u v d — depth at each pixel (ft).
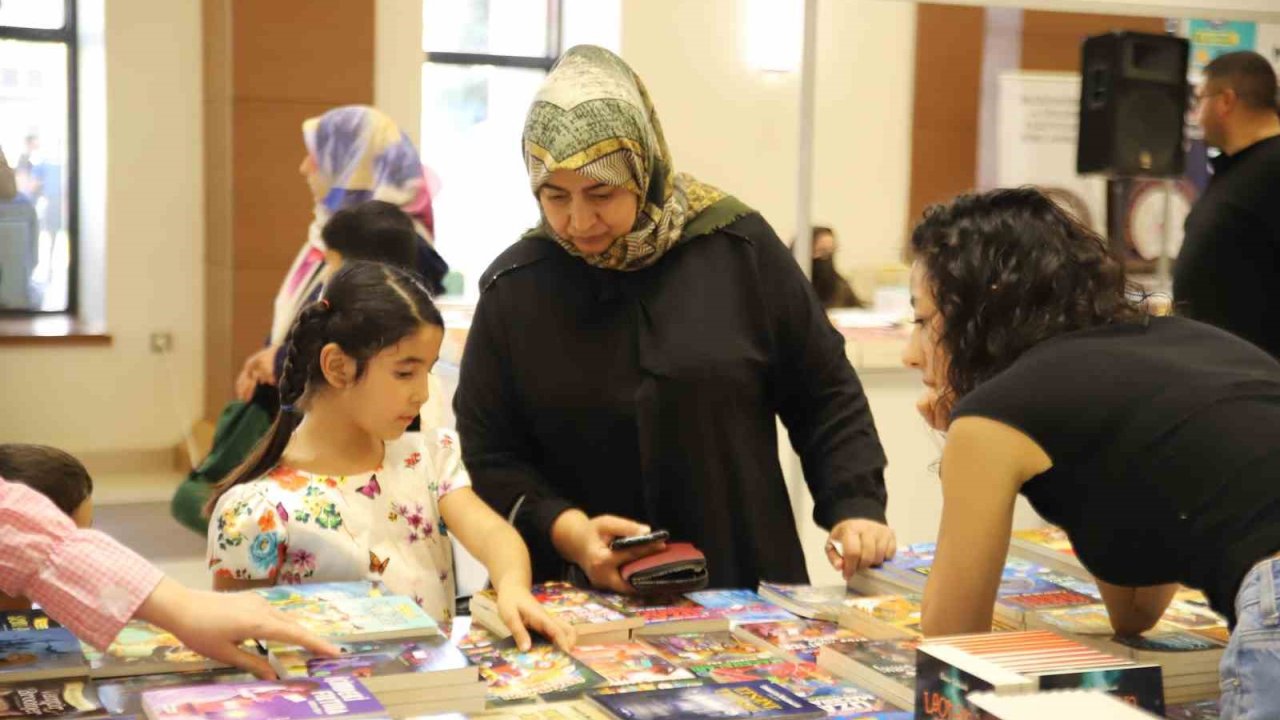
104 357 21.98
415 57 21.63
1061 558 6.64
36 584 4.12
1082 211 5.74
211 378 22.06
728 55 18.12
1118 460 4.33
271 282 20.66
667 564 5.87
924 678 4.30
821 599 6.11
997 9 10.69
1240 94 11.00
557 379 6.57
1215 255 11.00
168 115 21.88
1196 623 5.60
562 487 6.76
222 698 4.00
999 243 4.73
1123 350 4.54
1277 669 3.89
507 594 5.50
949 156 10.80
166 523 19.01
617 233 6.35
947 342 4.81
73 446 21.89
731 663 5.12
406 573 5.87
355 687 4.13
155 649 4.66
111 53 21.43
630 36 19.90
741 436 6.61
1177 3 11.13
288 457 5.93
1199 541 4.24
